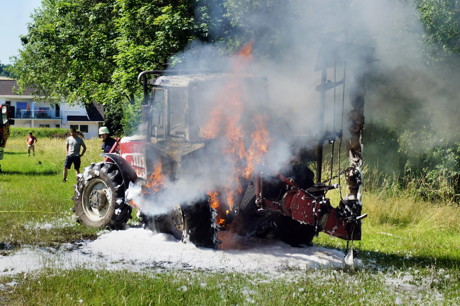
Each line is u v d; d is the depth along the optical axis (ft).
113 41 131.64
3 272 31.63
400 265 38.06
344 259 36.19
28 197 62.39
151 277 31.04
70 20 153.99
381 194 64.54
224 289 29.04
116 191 45.34
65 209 54.95
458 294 30.81
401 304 28.09
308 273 33.32
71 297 26.96
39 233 43.34
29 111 389.39
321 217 34.88
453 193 68.13
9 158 134.92
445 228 55.36
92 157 123.54
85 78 157.89
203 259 35.73
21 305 25.76
